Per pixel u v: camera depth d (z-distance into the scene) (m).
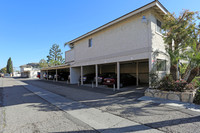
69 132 3.22
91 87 12.12
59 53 43.38
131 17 8.96
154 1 7.39
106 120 3.96
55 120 4.05
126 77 11.78
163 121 3.71
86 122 3.84
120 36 9.79
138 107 5.18
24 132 3.27
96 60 12.16
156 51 8.16
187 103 5.42
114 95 7.86
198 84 6.79
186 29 7.47
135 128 3.33
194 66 6.80
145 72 14.38
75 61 15.57
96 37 12.26
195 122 3.58
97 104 5.91
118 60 9.88
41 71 29.69
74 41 15.55
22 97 7.87
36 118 4.26
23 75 53.34
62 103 6.22
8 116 4.47
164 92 6.36
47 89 11.35
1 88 12.44
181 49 7.68
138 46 8.48
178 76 8.41
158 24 8.98
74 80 16.50
